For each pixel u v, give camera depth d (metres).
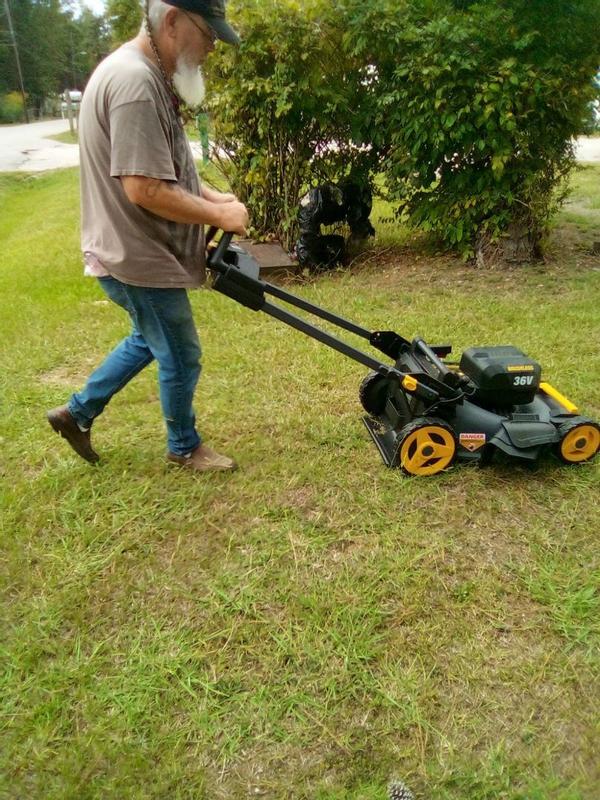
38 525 2.88
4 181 15.74
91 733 2.02
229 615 2.42
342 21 5.89
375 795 1.84
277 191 6.72
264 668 2.22
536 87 5.46
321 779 1.90
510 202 5.89
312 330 3.00
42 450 3.43
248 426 3.61
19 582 2.60
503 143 5.67
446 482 3.11
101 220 2.60
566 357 4.27
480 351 3.23
